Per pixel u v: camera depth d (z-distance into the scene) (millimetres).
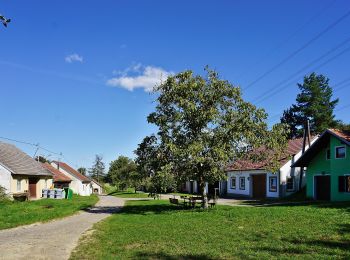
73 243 14750
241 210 23984
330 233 14375
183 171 26406
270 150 27172
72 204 36281
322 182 36250
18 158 47938
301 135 68688
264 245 12781
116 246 13852
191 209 28031
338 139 33344
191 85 25484
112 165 93688
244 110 25844
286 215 19781
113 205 36812
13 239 15812
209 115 25141
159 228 17812
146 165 27203
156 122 26328
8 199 38781
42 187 51000
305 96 69688
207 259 11273
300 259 10672
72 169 82625
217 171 26109
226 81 26453
